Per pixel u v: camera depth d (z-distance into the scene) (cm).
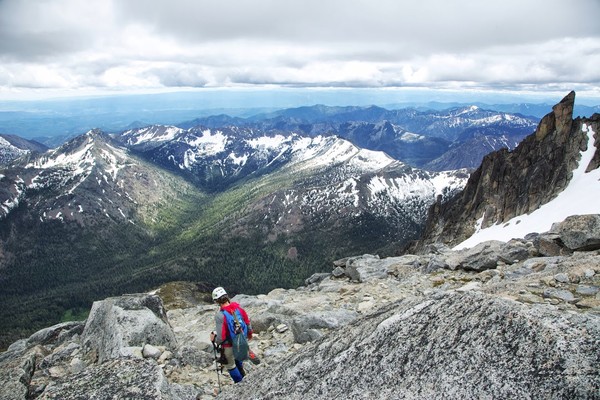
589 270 1262
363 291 2156
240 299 2838
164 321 1608
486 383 490
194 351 1391
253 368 1316
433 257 2455
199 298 6272
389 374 584
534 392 451
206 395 1094
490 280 1719
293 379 693
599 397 412
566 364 455
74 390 855
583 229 1825
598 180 10638
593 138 12200
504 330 538
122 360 956
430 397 517
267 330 1759
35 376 1374
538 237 2091
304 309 1942
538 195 11681
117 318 1502
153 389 829
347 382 614
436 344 580
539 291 1189
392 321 669
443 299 666
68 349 1577
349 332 736
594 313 929
